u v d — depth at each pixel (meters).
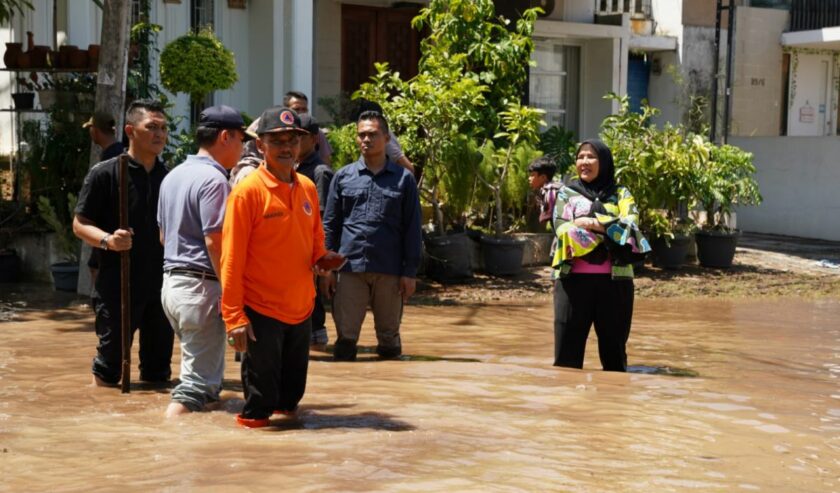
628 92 22.78
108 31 11.24
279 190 5.62
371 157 8.15
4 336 9.14
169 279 6.10
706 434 5.65
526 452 5.07
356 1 17.81
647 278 14.84
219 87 13.91
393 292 8.23
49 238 12.64
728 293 14.00
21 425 5.63
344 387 6.88
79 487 4.37
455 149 13.69
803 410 6.48
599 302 7.79
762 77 23.30
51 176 12.88
